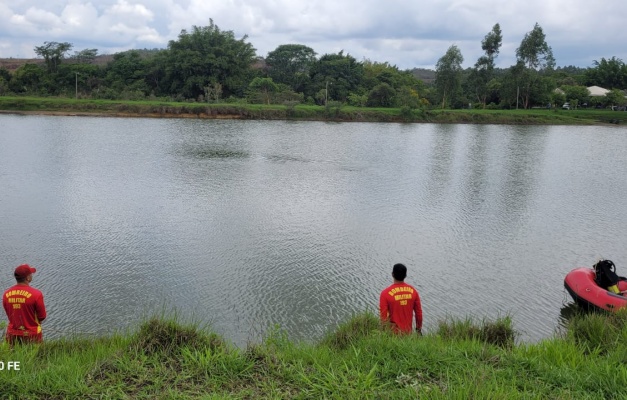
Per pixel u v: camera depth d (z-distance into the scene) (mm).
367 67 122938
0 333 9844
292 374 5621
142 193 24906
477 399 4867
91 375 5602
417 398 5023
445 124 84875
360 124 80312
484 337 8375
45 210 21047
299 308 12664
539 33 98688
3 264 14852
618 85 124312
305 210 22672
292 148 45938
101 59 184500
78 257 15719
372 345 6508
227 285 13945
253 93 97312
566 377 5621
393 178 31922
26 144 41094
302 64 124000
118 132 54000
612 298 12180
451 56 100375
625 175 35562
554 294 14156
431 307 13055
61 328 11172
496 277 15312
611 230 20828
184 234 18438
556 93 105562
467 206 24516
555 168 38156
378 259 16516
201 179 29141
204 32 101438
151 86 102312
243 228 19438
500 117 89062
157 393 5266
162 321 6742
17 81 95500
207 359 5859
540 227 21031
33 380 5426
